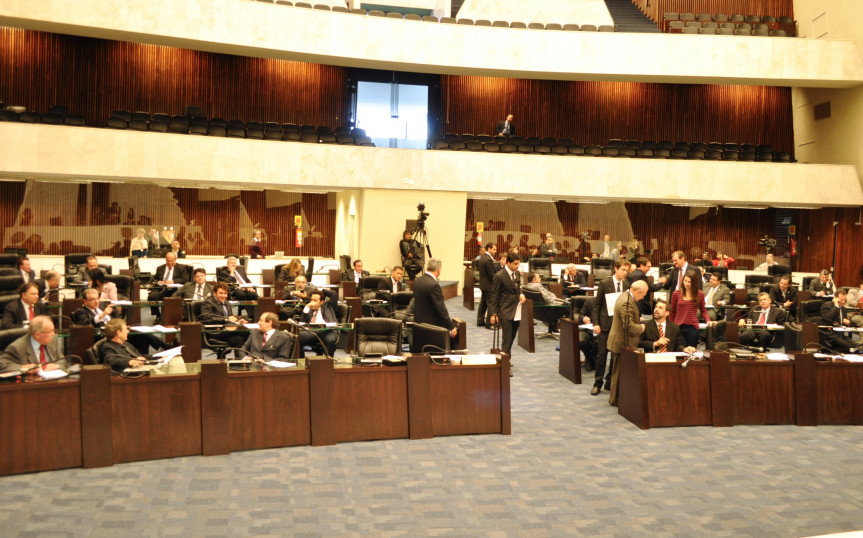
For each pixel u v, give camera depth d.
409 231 19.23
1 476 6.07
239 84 23.27
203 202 21.53
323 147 19.77
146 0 18.00
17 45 20.89
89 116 21.64
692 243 24.58
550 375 10.90
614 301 9.73
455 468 6.69
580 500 6.05
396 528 5.39
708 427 8.31
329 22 19.84
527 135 25.09
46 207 19.61
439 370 7.61
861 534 4.34
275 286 13.66
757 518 5.79
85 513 5.43
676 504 6.03
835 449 7.62
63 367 6.69
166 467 6.43
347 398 7.30
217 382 6.80
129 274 14.61
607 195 21.47
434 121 24.83
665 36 21.20
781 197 21.58
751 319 12.90
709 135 25.48
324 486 6.13
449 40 20.67
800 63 21.23
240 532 5.22
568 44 21.12
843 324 12.61
